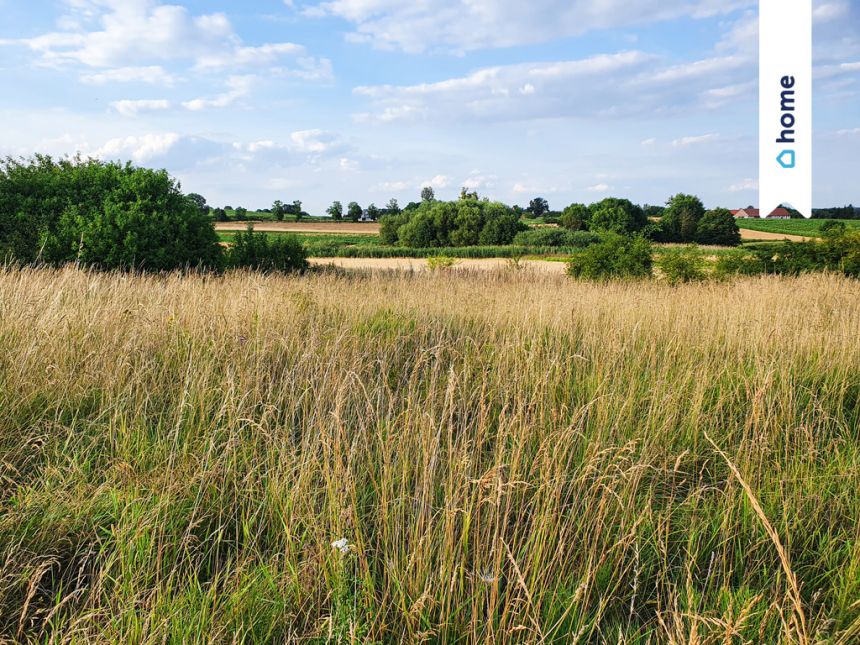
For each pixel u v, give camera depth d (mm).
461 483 2979
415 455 3506
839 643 2268
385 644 2385
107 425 3918
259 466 3502
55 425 3664
